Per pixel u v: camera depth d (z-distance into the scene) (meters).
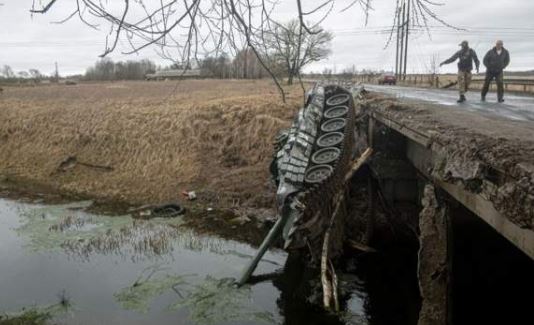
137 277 14.72
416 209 17.56
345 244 17.05
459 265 12.30
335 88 19.31
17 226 19.94
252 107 30.27
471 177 6.18
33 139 32.16
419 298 13.57
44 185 27.19
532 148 5.97
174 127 29.58
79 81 80.50
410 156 15.69
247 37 3.52
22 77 80.75
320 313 12.80
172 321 12.16
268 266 15.73
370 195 17.66
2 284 14.22
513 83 25.44
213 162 26.66
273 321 12.30
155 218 21.17
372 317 12.60
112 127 30.91
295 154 15.91
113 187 26.02
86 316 12.32
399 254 16.48
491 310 10.88
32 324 11.88
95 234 18.80
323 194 14.79
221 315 12.50
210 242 17.95
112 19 3.02
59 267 15.51
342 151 15.92
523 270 12.32
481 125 9.04
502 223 5.57
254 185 23.92
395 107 13.74
